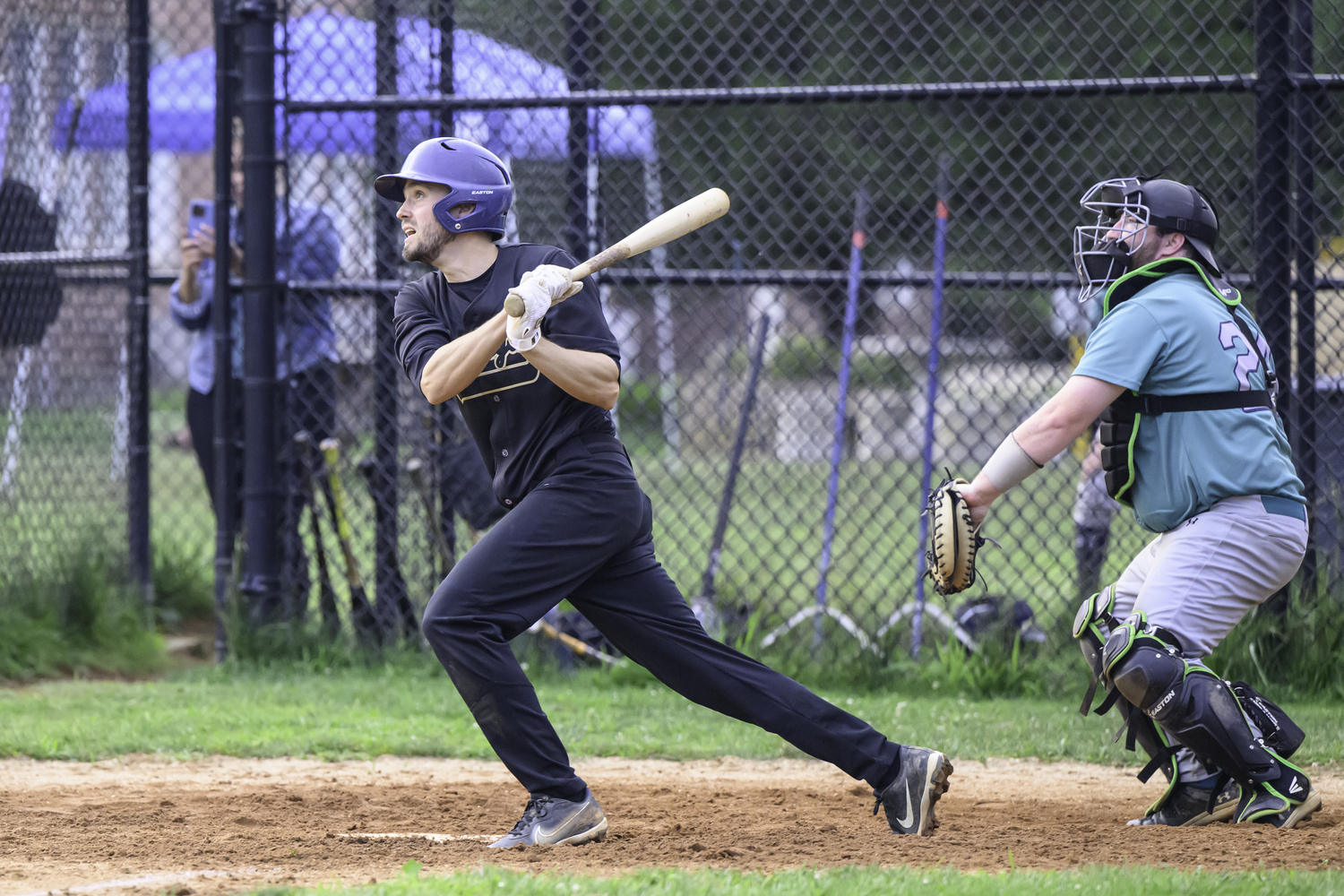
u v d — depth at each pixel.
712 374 44.44
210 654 25.73
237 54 24.11
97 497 25.75
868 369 44.94
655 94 22.78
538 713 12.27
